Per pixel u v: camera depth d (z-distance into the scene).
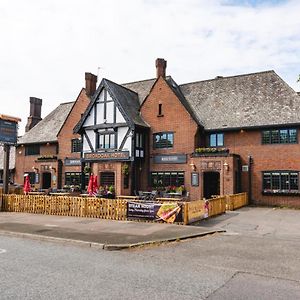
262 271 8.05
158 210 16.06
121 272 7.88
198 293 6.44
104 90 29.02
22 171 37.84
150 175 28.59
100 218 17.58
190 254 9.83
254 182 25.27
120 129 27.98
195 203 16.31
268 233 13.53
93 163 29.31
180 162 27.14
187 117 27.20
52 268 8.15
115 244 10.84
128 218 16.83
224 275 7.71
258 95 27.36
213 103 28.94
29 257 9.34
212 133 27.27
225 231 13.79
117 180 27.83
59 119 38.44
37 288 6.63
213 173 26.69
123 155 27.50
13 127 22.30
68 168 33.75
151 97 29.27
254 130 25.58
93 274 7.67
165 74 31.86
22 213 19.84
